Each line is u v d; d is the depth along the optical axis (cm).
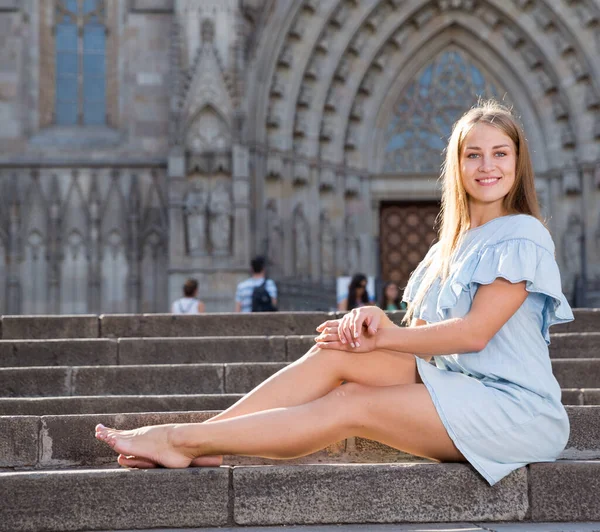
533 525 493
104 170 2575
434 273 549
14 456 594
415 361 529
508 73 2839
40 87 2630
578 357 953
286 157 2612
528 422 503
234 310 2384
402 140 2866
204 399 725
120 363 945
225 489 509
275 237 2575
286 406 525
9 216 2536
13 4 2619
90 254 2547
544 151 2795
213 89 2420
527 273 501
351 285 1662
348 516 510
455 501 511
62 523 504
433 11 2788
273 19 2567
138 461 523
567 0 2697
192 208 2398
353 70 2756
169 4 2631
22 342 937
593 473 511
